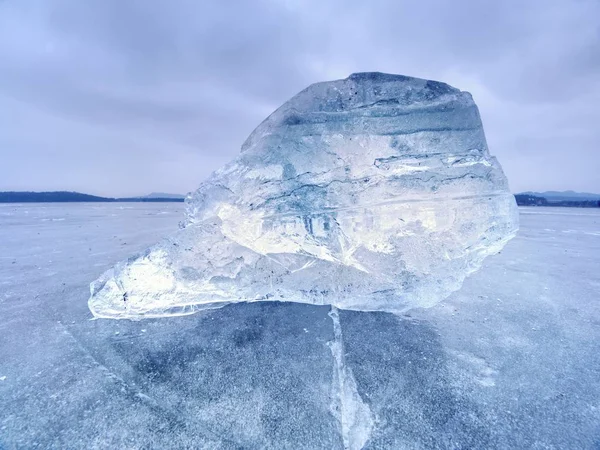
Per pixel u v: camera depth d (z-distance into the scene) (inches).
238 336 76.3
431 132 91.3
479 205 87.4
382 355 67.3
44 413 48.3
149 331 79.3
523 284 126.3
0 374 58.7
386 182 90.2
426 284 86.7
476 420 47.9
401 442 44.2
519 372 60.9
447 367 62.6
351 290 92.4
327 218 90.4
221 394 53.9
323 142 93.2
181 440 43.9
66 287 118.0
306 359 65.6
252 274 93.4
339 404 51.9
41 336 75.9
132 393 53.7
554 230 365.4
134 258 88.8
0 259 170.2
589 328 82.2
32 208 1103.0
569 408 50.4
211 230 92.2
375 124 92.7
